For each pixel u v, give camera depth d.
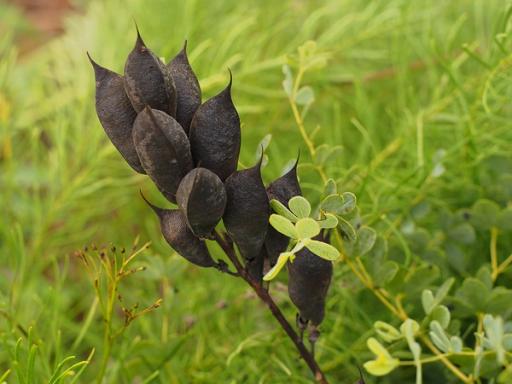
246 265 0.50
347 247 0.58
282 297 0.68
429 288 0.62
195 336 0.75
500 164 0.72
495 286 0.71
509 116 0.77
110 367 0.71
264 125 0.96
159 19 1.02
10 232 0.75
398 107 0.92
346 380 0.69
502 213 0.65
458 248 0.68
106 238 0.93
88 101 0.95
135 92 0.47
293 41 0.95
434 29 0.94
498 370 0.55
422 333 0.58
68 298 0.85
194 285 0.77
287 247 0.52
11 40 1.25
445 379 0.66
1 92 0.94
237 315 0.75
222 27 0.98
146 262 0.80
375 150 0.77
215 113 0.47
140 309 0.76
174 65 0.49
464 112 0.78
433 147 0.80
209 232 0.47
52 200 0.88
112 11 1.02
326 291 0.51
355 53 0.94
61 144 0.89
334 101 0.92
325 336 0.68
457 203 0.76
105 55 0.98
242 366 0.71
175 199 0.48
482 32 0.86
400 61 0.92
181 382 0.69
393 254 0.68
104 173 0.96
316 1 1.02
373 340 0.49
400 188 0.73
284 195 0.50
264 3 1.02
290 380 0.66
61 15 1.35
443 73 0.88
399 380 0.67
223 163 0.48
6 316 0.65
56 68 1.03
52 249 0.91
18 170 0.98
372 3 0.91
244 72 0.91
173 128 0.46
